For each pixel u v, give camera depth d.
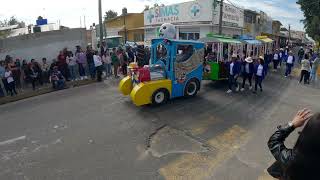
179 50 10.68
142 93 9.88
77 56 15.40
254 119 9.17
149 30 32.75
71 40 16.78
